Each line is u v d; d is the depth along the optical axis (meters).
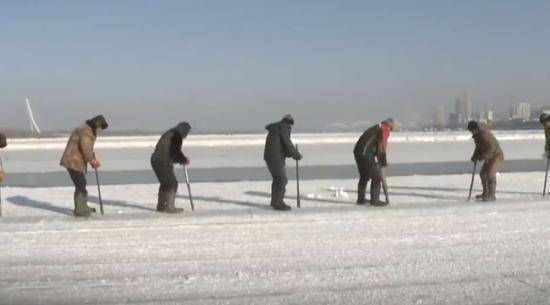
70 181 20.02
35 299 5.11
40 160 30.55
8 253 6.80
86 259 6.54
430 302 5.01
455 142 45.69
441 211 9.55
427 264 6.28
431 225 8.43
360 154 10.27
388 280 5.68
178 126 9.62
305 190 13.48
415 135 64.75
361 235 7.77
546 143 12.06
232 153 34.44
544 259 6.48
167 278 5.78
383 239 7.52
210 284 5.57
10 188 15.00
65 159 8.94
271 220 8.80
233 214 9.25
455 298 5.11
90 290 5.38
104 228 8.23
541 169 22.95
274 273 5.95
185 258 6.59
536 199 11.05
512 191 12.78
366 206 10.21
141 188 14.44
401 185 14.41
